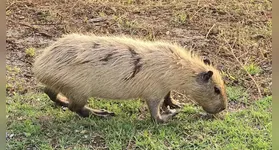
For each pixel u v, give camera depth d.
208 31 6.16
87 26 6.23
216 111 5.05
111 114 5.10
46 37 6.06
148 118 5.08
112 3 6.58
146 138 4.83
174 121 5.03
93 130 4.91
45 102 5.23
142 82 4.92
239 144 4.80
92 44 4.93
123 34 6.12
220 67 5.70
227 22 6.34
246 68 5.65
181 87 5.00
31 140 4.82
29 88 5.39
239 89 5.43
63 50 4.91
